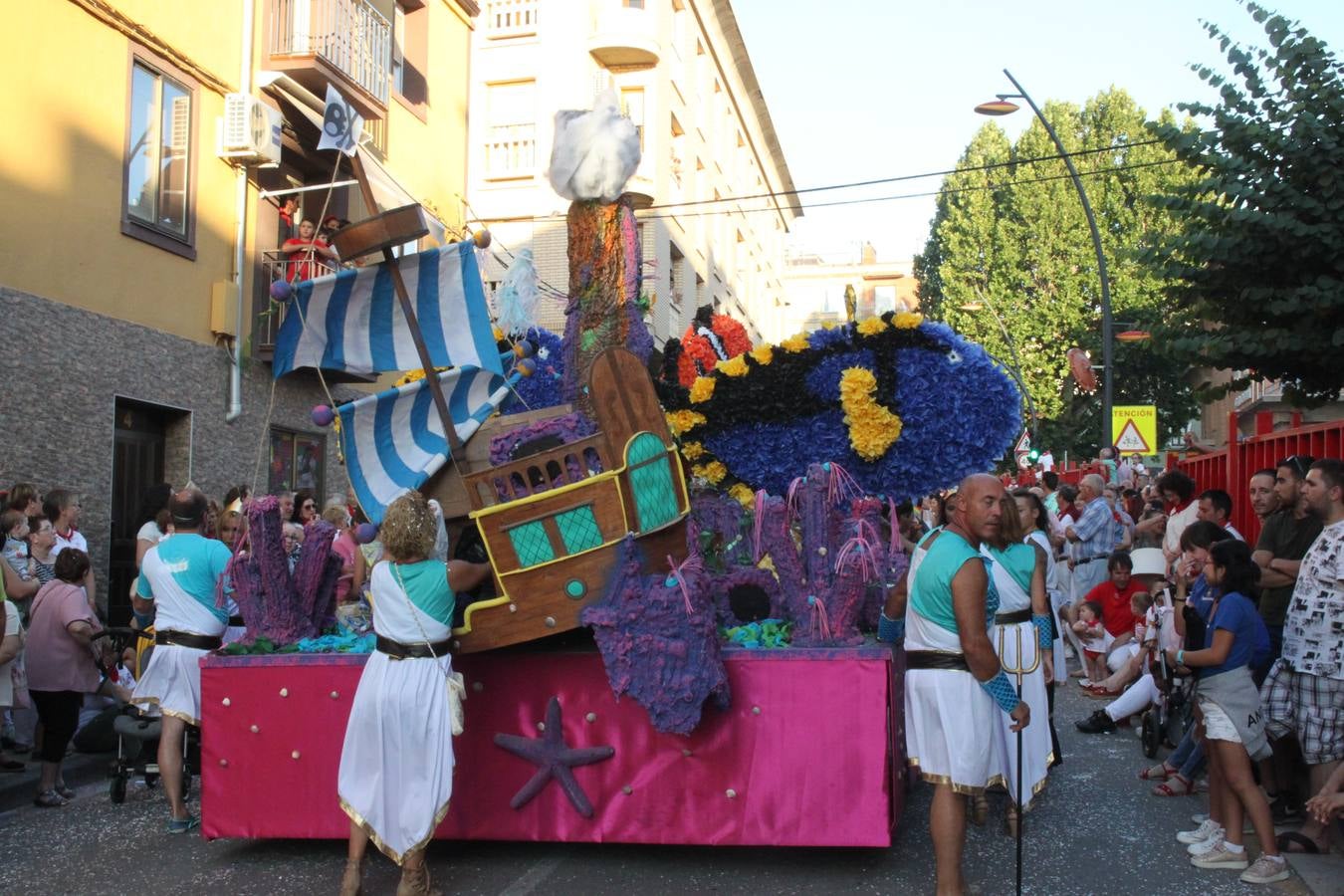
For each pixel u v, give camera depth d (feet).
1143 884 17.24
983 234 121.39
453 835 18.40
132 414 41.65
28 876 18.22
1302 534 21.33
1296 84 24.23
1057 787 23.31
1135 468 61.00
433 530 16.70
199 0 43.86
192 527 21.27
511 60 78.95
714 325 24.45
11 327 34.58
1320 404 26.61
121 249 39.86
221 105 45.42
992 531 15.40
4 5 34.47
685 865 18.15
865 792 17.31
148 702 20.83
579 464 17.54
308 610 20.24
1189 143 25.09
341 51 50.08
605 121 20.53
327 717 18.83
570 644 18.71
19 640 22.62
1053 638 25.31
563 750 18.02
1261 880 17.12
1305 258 23.84
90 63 38.09
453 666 18.48
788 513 18.47
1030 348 117.39
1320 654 17.94
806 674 17.52
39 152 35.88
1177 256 25.76
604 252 20.61
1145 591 30.04
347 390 55.36
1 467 34.14
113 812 22.35
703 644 16.74
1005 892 16.88
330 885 17.66
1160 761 25.66
